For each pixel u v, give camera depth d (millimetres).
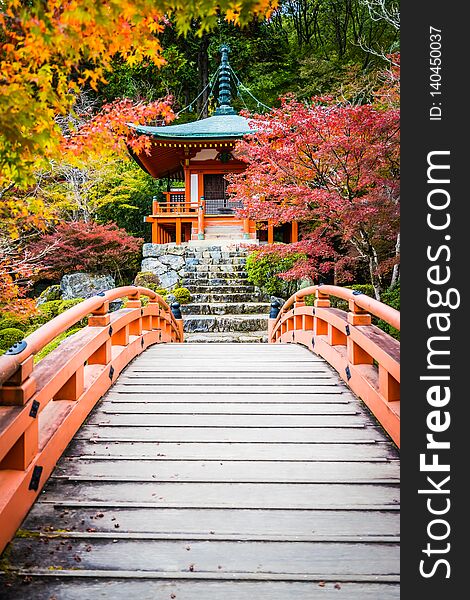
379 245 9375
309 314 6148
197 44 22766
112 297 4469
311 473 2889
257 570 2078
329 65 18250
